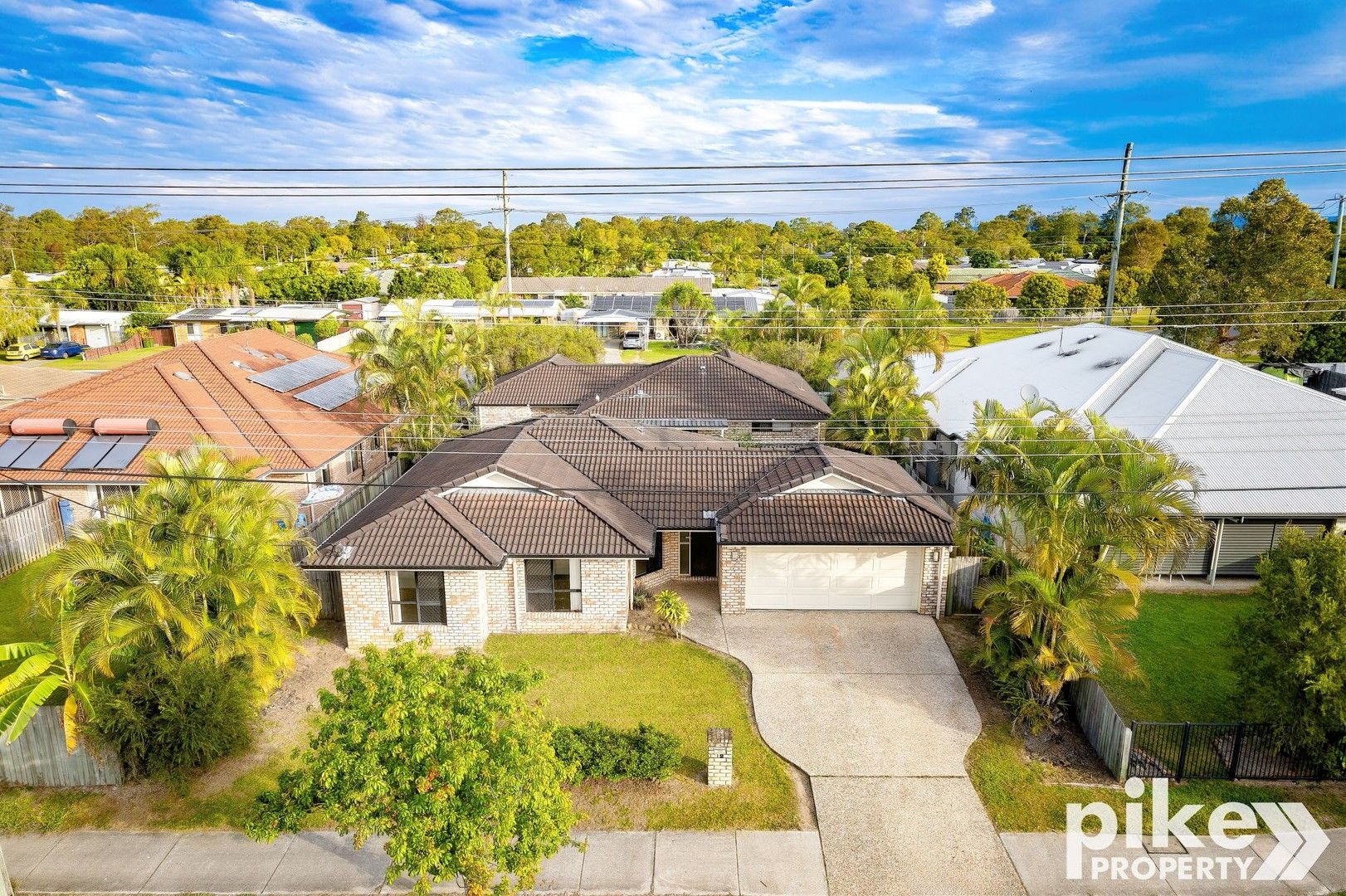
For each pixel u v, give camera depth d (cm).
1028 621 1794
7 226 10806
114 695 1661
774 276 11075
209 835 1560
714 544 2636
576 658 2159
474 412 4119
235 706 1728
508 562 2248
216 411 3325
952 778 1697
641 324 7350
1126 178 1830
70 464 2906
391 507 2336
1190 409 2842
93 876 1456
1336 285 6003
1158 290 5809
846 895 1402
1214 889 1415
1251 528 2536
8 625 2311
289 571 1873
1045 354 3922
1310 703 1606
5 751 1683
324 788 1190
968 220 19175
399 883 1444
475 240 14612
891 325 3881
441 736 1179
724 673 2086
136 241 11569
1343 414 2730
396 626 2214
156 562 1666
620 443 2839
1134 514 1788
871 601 2419
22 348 6159
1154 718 1884
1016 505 1906
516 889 1366
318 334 6944
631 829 1554
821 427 3606
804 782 1692
